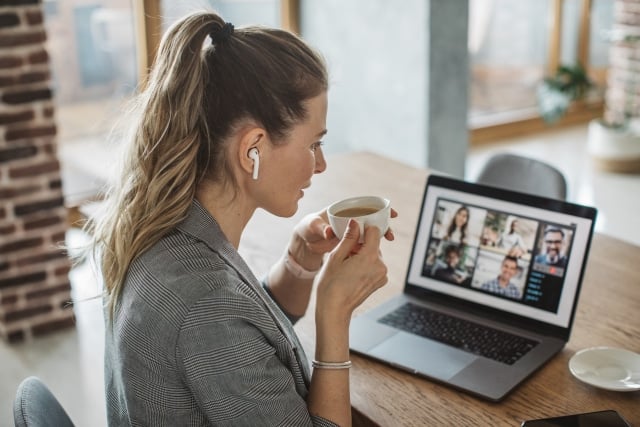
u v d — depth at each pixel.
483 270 1.62
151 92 1.21
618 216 4.61
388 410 1.34
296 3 4.94
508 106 6.31
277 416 1.13
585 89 5.84
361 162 2.73
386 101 4.59
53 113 3.07
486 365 1.44
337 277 1.24
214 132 1.20
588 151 5.75
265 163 1.21
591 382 1.36
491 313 1.61
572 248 1.53
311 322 1.68
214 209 1.24
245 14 4.77
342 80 4.82
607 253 1.95
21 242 3.15
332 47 4.82
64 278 3.28
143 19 4.35
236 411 1.12
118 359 1.18
